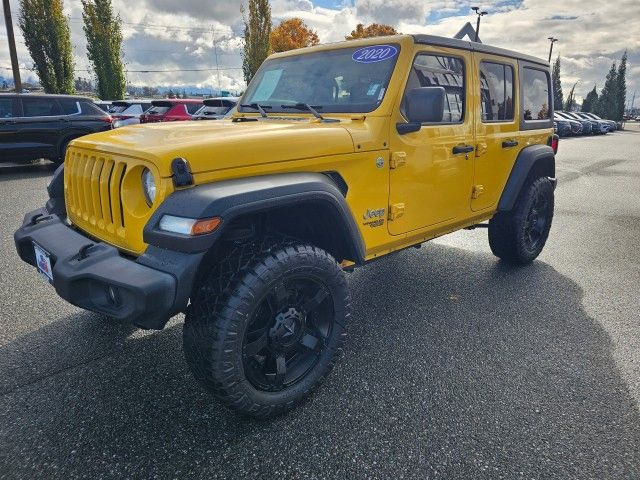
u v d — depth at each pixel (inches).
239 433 87.0
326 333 96.9
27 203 276.5
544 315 137.3
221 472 77.8
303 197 86.4
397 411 93.4
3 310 136.3
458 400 97.0
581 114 1251.2
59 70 884.6
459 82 130.3
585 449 83.0
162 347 117.7
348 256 105.4
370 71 115.4
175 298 74.1
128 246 86.0
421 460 80.4
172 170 77.4
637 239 220.8
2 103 380.2
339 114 114.4
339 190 96.9
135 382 102.9
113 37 1029.8
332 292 94.1
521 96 159.6
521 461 80.1
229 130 96.4
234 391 82.0
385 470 78.3
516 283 162.6
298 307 91.4
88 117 413.7
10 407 93.6
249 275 80.5
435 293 153.6
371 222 109.0
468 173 136.8
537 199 173.0
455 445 84.0
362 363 111.1
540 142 174.6
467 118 133.5
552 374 106.6
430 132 120.3
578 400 97.0
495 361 112.2
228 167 82.3
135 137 94.0
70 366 108.7
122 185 84.7
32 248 104.3
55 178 116.7
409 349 117.7
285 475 77.3
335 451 82.6
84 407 94.0
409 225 120.4
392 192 112.3
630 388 101.2
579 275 170.9
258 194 80.1
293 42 1393.9
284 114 125.0
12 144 381.7
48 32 863.7
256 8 1114.1
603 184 384.8
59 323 129.2
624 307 143.0
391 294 152.9
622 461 80.1
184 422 90.0
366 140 103.5
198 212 74.0
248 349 84.0
